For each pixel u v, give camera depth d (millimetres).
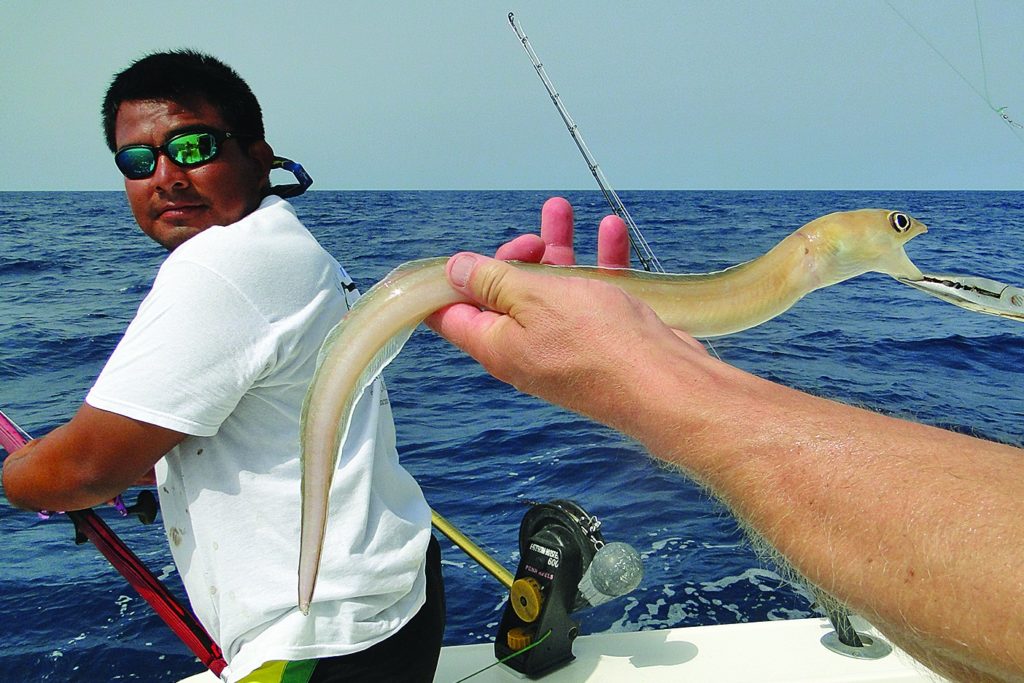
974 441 867
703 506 4551
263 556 1930
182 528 2010
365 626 1968
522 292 1184
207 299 1828
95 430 1834
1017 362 8281
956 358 8430
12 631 3678
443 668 2631
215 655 2219
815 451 878
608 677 2510
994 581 716
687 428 976
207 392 1828
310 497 1544
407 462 5559
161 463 2047
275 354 1885
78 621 3775
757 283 1650
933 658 781
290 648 1879
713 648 2660
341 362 1517
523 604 2518
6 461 2094
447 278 1305
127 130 2232
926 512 777
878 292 12141
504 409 6848
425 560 2305
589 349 1100
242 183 2338
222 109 2266
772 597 3670
